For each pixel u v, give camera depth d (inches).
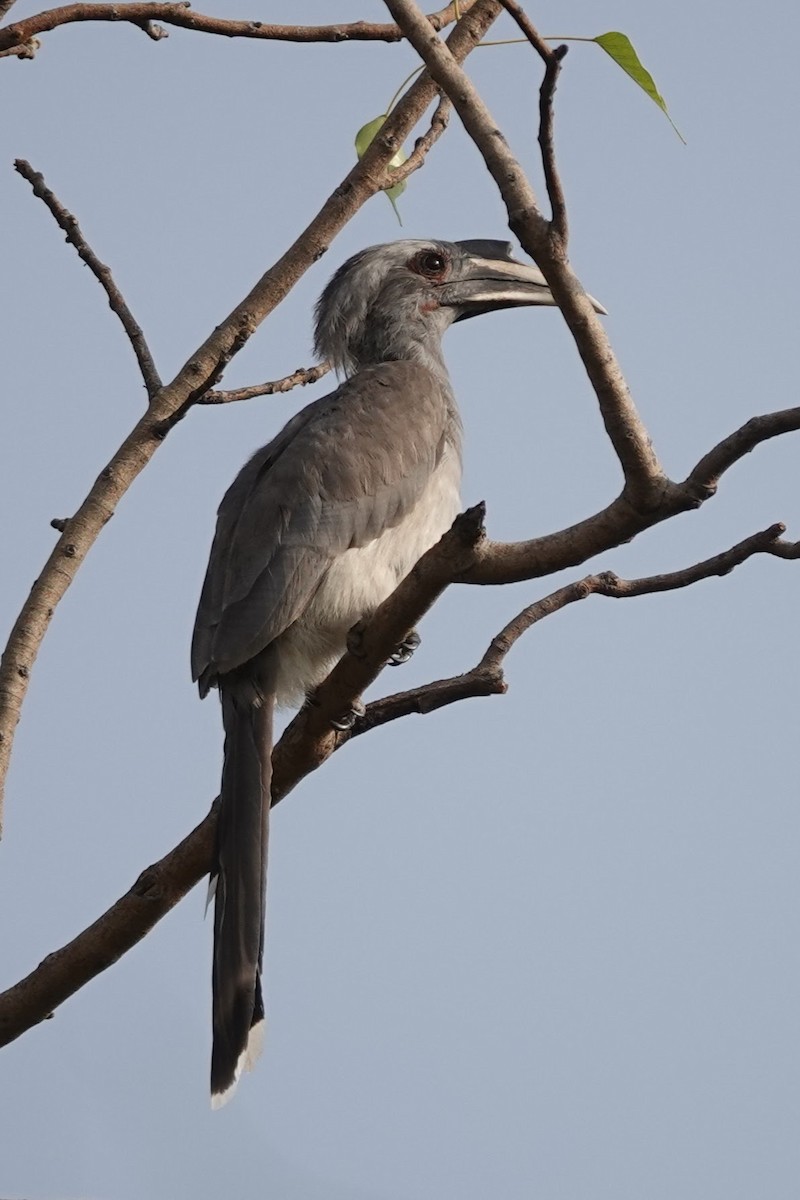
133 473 344.2
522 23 236.8
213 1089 334.6
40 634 329.7
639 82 284.8
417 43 258.5
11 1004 326.3
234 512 420.8
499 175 253.8
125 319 362.6
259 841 357.4
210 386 345.1
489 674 356.2
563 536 280.4
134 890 331.9
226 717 388.2
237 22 356.2
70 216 365.7
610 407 257.3
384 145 358.9
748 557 336.2
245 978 341.4
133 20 349.1
